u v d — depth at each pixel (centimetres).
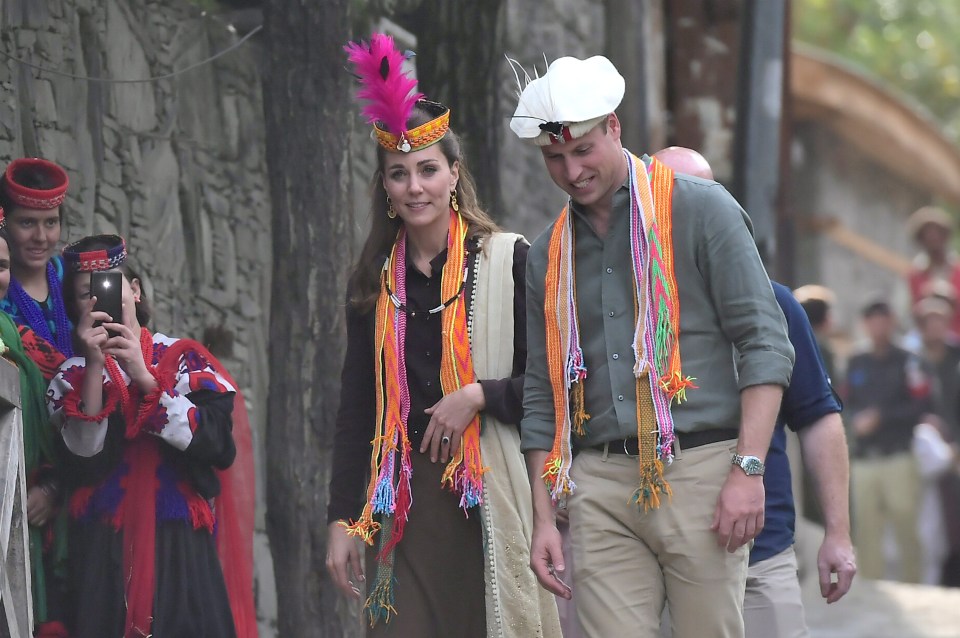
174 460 1900
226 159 2648
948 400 5025
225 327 2612
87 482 1878
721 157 3453
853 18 9212
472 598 1859
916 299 5919
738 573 1664
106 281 1848
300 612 2320
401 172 1839
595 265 1705
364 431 1909
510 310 1853
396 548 1853
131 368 1848
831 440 1905
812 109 7050
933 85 9169
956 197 7344
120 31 2400
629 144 3412
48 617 1880
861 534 4800
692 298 1662
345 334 2355
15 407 1711
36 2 2206
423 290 1866
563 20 3384
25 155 2156
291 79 2356
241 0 2723
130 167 2402
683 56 3456
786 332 1655
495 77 2731
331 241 2352
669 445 1638
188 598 1878
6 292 1909
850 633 3462
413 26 2806
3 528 1622
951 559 4803
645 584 1686
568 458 1692
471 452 1820
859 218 7300
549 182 3412
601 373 1686
